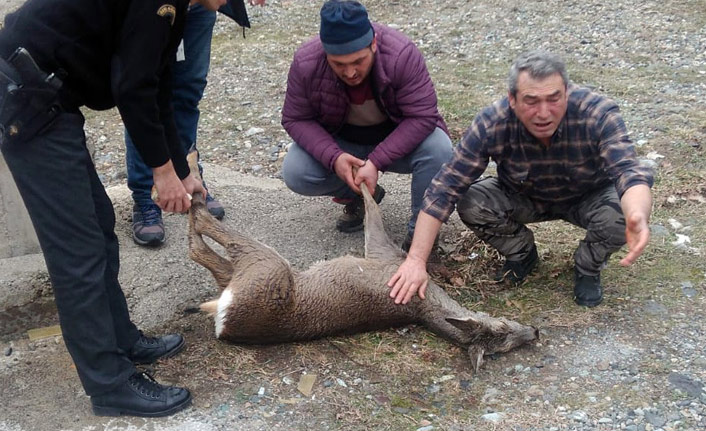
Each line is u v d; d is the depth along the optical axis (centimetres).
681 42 760
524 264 387
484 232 374
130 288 394
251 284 320
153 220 433
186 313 374
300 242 440
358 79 361
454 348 342
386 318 350
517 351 338
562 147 333
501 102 336
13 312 377
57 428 299
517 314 363
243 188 513
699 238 418
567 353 334
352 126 405
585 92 327
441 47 804
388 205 482
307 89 382
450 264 409
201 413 304
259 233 450
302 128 394
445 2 946
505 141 338
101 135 632
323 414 302
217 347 344
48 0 252
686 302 364
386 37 374
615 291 375
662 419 293
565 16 866
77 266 273
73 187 267
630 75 686
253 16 944
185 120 436
